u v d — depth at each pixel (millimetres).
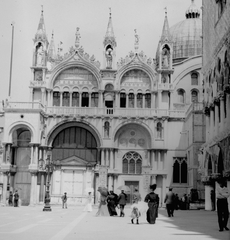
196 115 63312
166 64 71688
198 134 63062
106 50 72125
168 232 21672
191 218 35312
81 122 68938
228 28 40406
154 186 28438
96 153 70438
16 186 68375
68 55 71938
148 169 67188
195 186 62531
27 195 68188
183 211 51281
